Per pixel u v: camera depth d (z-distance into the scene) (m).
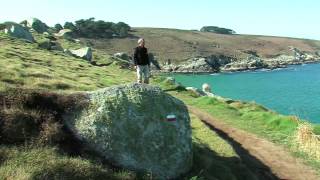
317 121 66.12
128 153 17.75
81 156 17.19
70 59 62.50
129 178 16.69
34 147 16.69
